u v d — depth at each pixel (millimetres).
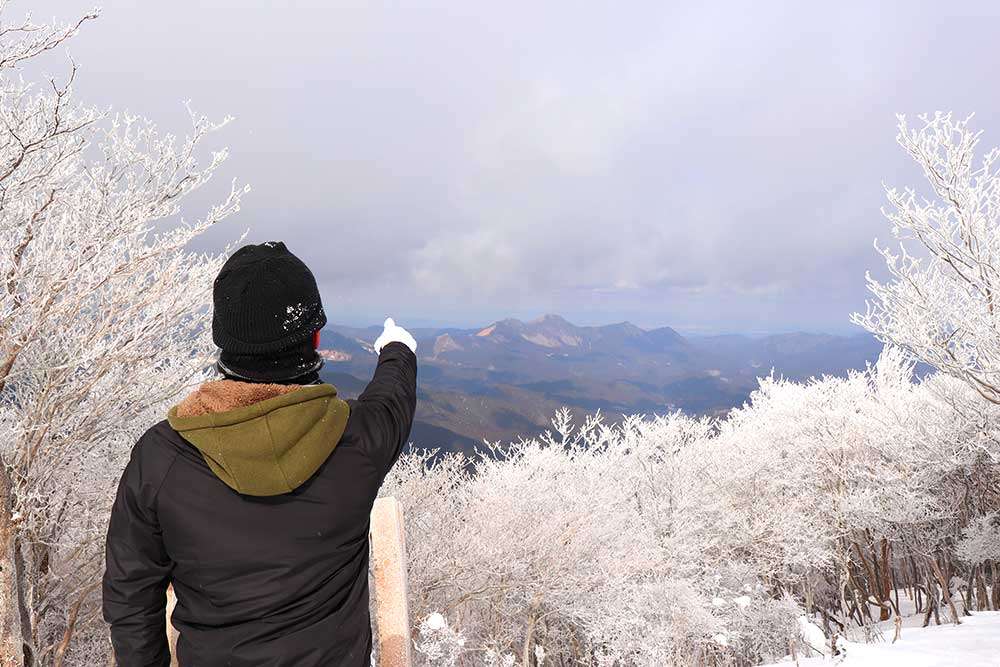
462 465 11945
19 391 4711
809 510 16484
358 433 1122
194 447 1061
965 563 17062
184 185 4531
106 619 1102
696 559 14031
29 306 4094
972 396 11164
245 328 1046
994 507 15453
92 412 4773
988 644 6648
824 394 18141
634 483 15742
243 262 1094
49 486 5168
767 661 12289
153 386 5238
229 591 1039
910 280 8070
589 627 10859
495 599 10781
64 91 3760
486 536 10484
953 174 7609
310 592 1072
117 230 4305
